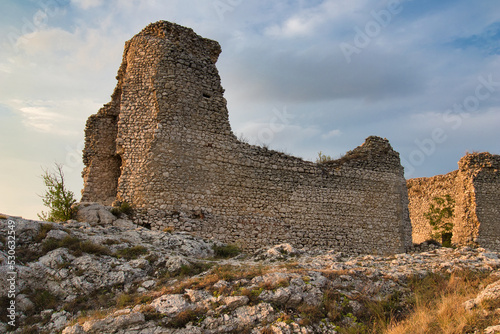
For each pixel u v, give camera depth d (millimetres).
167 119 18078
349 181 22484
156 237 14430
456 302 10227
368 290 11156
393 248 22844
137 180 17500
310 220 20812
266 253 14617
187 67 18906
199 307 9539
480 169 28125
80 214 16172
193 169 18250
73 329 8984
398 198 23812
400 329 9359
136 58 18859
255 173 19891
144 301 10078
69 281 10953
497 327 8570
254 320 9344
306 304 10055
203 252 14672
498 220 27469
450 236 30094
